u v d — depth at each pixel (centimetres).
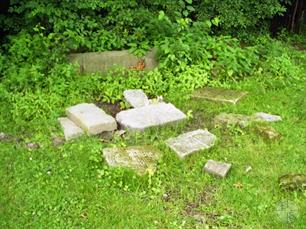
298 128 298
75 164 253
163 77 356
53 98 316
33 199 225
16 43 355
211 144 271
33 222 211
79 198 228
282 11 452
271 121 305
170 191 237
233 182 244
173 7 406
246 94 342
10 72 336
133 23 392
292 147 276
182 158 259
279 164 260
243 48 425
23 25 388
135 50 374
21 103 309
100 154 262
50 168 249
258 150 273
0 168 248
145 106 311
